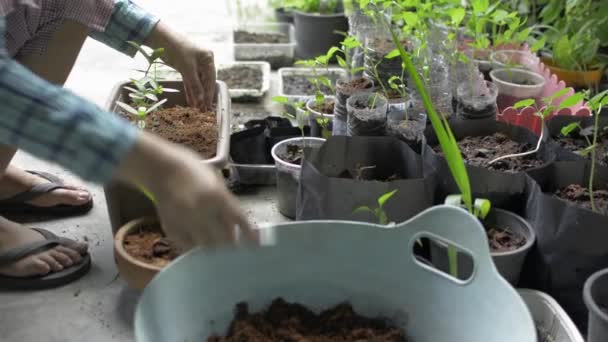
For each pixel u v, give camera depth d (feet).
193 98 5.43
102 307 4.48
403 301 3.67
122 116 5.35
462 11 5.75
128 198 4.73
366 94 5.48
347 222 3.59
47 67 4.63
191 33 9.59
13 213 5.38
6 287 4.62
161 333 3.26
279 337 3.66
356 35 6.65
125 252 4.30
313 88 7.61
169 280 3.28
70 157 2.49
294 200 5.31
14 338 4.18
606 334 3.45
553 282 4.25
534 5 8.07
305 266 3.73
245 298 3.71
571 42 7.16
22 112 2.48
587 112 5.60
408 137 5.23
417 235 3.50
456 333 3.47
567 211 4.01
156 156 2.48
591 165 4.55
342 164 4.97
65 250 4.73
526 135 5.13
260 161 5.84
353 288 3.76
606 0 7.30
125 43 5.17
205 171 2.51
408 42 6.37
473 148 5.08
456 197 3.66
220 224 2.52
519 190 4.54
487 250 3.22
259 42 9.00
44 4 4.38
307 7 8.93
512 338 3.09
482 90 5.97
